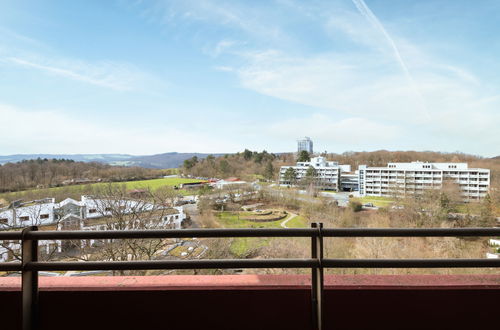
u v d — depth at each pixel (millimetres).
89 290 1213
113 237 1128
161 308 1214
